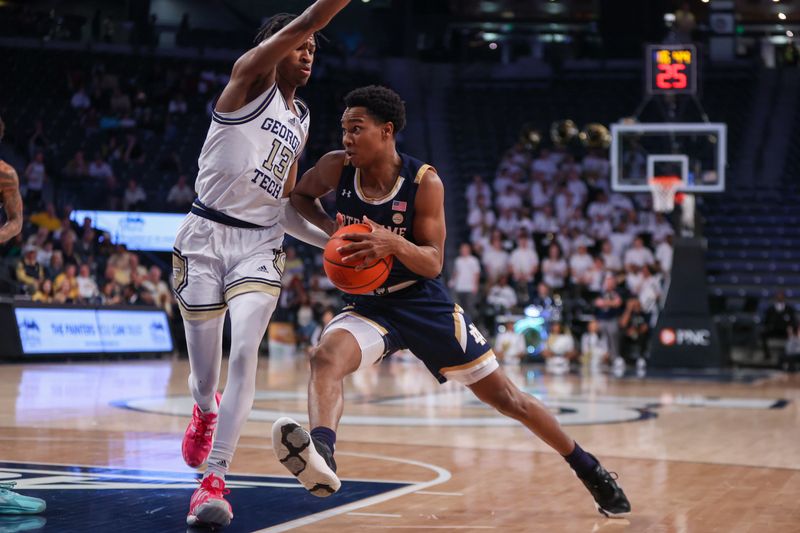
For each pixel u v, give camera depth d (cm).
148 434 641
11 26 2322
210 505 345
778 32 2747
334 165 394
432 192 380
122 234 1877
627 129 1612
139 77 2325
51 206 1681
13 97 2191
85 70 2289
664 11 2561
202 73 2381
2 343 1379
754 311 1784
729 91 2423
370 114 373
